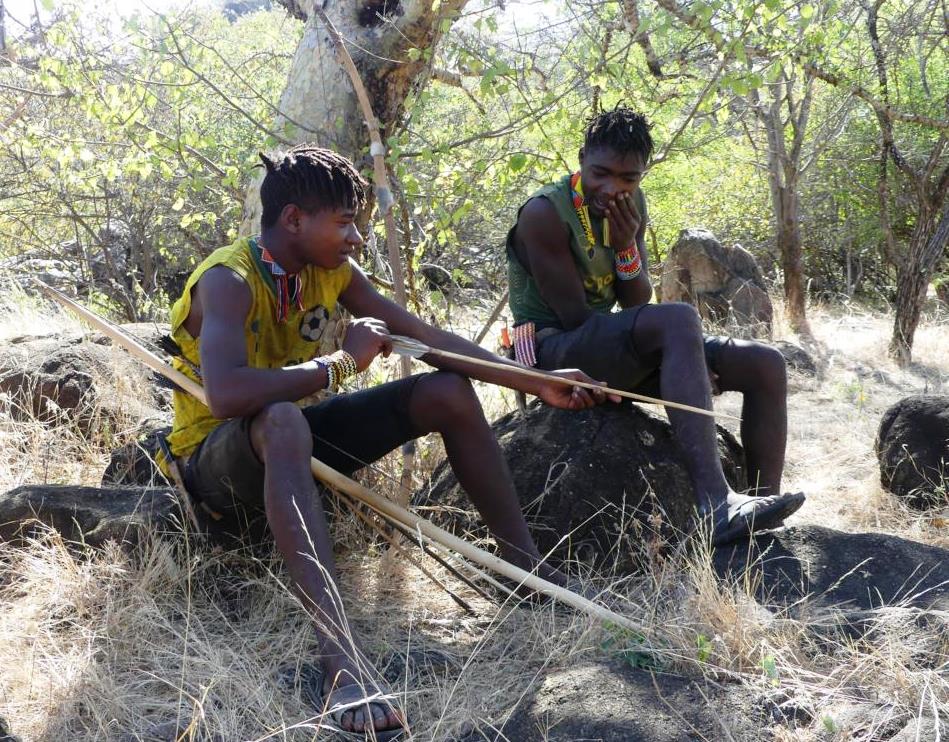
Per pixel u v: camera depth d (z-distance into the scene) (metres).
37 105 8.70
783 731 2.45
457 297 7.68
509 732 2.56
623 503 3.64
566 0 5.71
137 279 10.56
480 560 3.07
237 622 3.20
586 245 3.88
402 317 3.40
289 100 4.94
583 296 3.90
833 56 9.25
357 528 3.70
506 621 3.13
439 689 2.76
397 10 4.82
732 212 12.95
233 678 2.73
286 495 2.76
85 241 11.09
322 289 3.27
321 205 3.02
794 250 9.73
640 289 4.05
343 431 3.29
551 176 5.64
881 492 4.42
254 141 7.33
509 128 5.52
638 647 2.80
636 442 3.79
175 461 3.31
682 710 2.55
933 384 7.18
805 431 5.65
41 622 3.04
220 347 2.90
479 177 5.66
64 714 2.62
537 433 3.85
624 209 3.82
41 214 10.40
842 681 2.61
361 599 3.34
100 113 5.97
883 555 3.26
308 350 3.30
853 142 12.07
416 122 5.32
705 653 2.71
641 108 6.48
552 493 3.63
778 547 3.31
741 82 5.62
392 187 5.01
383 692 2.65
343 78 4.79
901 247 12.02
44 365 4.82
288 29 9.93
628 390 3.81
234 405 2.84
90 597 3.12
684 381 3.46
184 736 2.44
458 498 3.79
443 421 3.16
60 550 3.29
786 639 2.80
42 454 4.34
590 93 6.07
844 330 9.30
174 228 10.48
